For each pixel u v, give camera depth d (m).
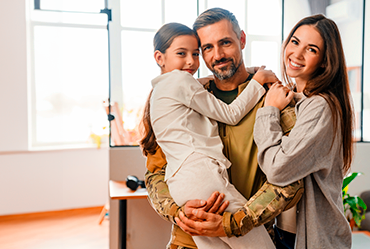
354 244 1.90
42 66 4.14
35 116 4.16
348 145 0.98
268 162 0.89
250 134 1.02
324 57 0.98
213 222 0.87
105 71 4.35
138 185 1.94
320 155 0.90
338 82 0.97
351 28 2.12
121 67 2.00
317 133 0.87
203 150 0.96
